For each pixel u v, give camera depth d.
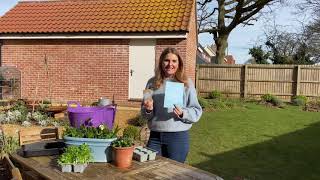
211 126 12.23
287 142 10.17
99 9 16.56
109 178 3.03
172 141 4.05
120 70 15.37
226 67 21.47
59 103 14.59
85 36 15.27
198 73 21.80
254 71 21.17
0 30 16.09
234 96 21.48
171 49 4.03
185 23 14.48
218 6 25.17
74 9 16.92
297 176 7.11
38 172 3.19
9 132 7.43
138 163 3.48
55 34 15.55
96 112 4.09
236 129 11.82
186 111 3.83
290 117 14.94
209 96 21.17
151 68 15.06
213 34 26.44
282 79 20.89
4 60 16.66
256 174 7.14
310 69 20.47
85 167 3.22
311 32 26.19
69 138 3.37
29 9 17.47
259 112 16.17
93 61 15.60
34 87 16.31
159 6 15.99
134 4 16.47
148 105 3.94
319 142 10.24
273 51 32.97
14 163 3.82
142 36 14.71
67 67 15.89
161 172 3.24
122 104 14.75
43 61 16.16
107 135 3.41
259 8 24.00
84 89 15.76
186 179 3.08
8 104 13.09
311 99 20.55
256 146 9.56
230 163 7.88
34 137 5.21
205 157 8.29
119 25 15.08
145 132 7.96
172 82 3.74
